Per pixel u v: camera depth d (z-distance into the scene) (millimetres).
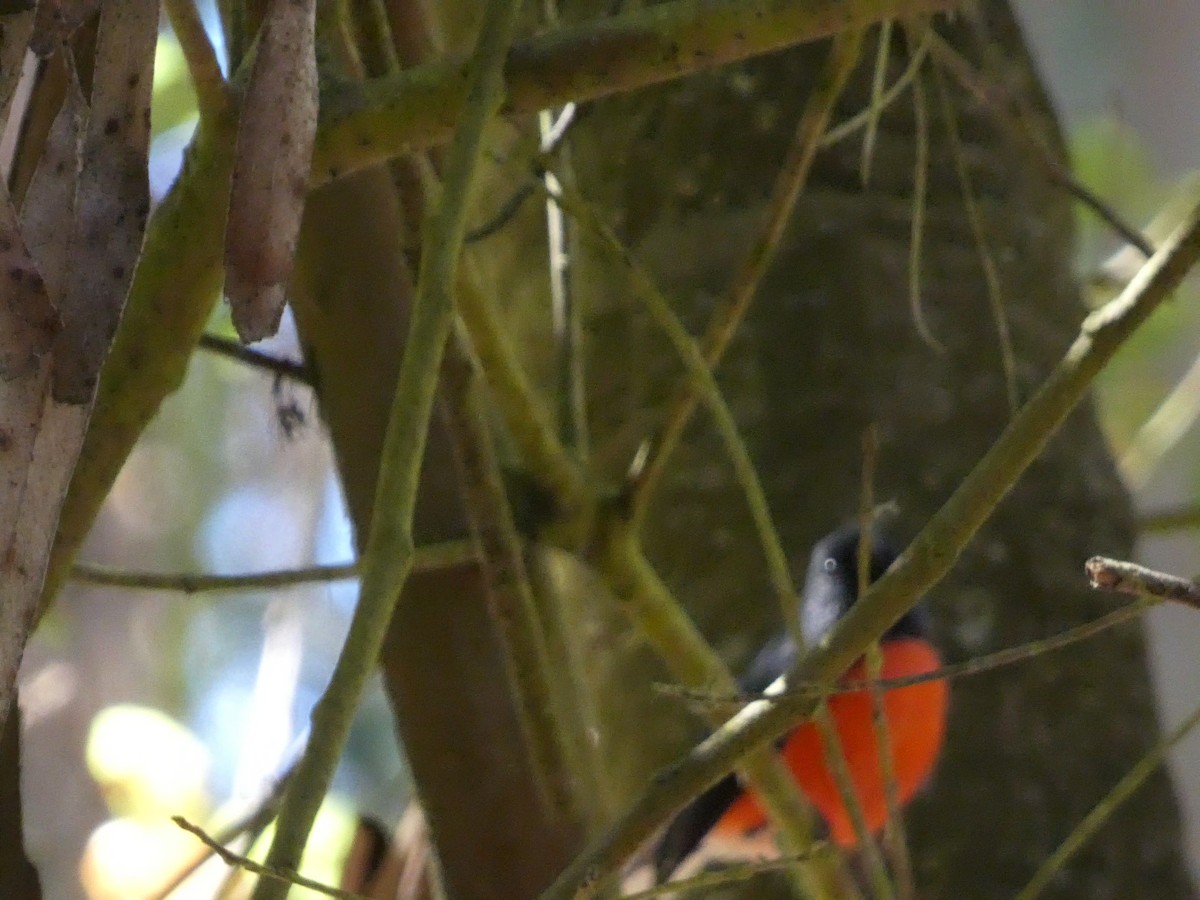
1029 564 5609
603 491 4160
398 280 3947
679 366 5797
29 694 11711
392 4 3738
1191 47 16672
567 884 2938
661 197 6102
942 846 5375
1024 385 5789
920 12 3182
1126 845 5379
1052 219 6293
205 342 4035
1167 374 10352
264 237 2318
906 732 5371
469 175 2820
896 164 6012
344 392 3973
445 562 3875
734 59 3043
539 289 5730
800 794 4137
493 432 4371
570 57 3039
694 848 6137
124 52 2371
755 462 5711
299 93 2332
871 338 5758
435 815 3914
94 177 2338
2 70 2297
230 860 2428
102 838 7984
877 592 3033
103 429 3203
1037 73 6527
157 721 8578
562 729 3885
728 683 4125
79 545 3232
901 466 5629
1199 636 12922
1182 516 6246
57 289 2281
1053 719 5484
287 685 7246
